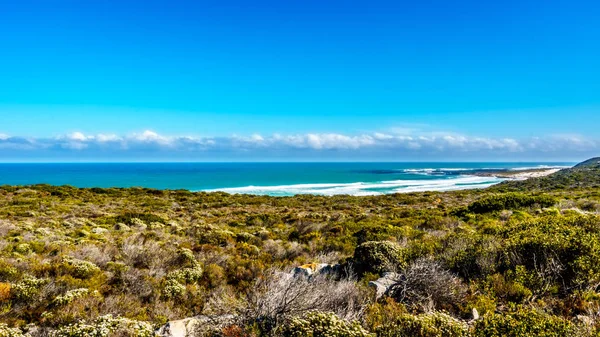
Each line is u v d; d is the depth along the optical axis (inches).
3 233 537.0
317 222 809.5
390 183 3420.3
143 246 437.7
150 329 184.2
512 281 229.0
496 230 374.9
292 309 181.6
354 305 207.2
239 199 1615.4
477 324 162.1
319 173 5816.9
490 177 4512.8
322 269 326.0
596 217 336.5
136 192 1688.0
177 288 277.4
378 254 313.1
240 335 163.8
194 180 3924.7
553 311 196.5
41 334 197.5
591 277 213.0
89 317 220.8
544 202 764.0
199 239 545.6
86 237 556.7
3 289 243.1
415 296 224.2
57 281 272.8
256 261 381.7
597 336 139.6
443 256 296.7
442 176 4820.4
